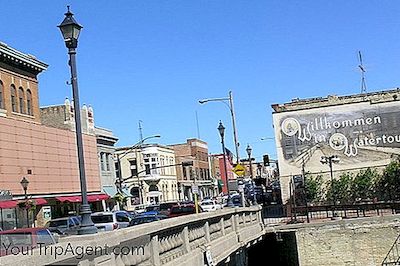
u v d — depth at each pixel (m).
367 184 47.06
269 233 33.69
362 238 33.72
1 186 39.03
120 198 60.12
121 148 84.19
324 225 33.97
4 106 41.56
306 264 33.81
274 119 49.75
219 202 62.16
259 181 57.38
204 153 109.81
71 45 12.42
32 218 42.69
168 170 89.75
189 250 14.89
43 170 45.19
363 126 48.47
